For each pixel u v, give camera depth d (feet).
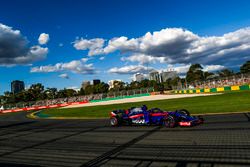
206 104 77.61
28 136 51.72
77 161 28.37
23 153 35.24
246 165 21.17
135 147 31.99
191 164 23.06
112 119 54.49
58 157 30.91
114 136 41.57
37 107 218.38
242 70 323.16
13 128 70.54
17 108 232.73
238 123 40.24
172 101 109.81
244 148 25.82
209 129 37.91
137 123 50.55
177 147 29.45
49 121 81.97
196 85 208.74
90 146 35.58
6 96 372.17
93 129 52.54
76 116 89.92
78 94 451.53
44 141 43.70
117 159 27.50
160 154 27.45
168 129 42.16
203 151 26.55
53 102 241.76
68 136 46.65
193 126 42.45
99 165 26.11
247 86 142.72
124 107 107.34
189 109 69.67
